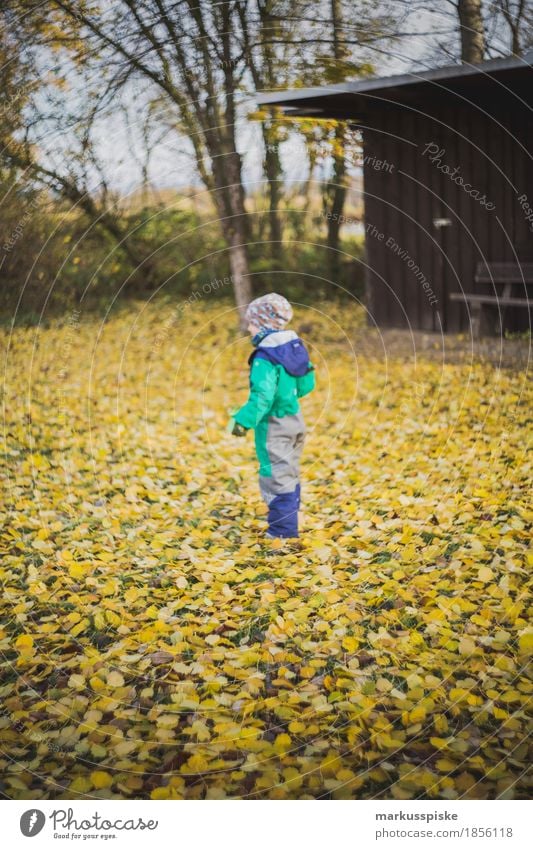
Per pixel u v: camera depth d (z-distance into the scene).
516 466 4.91
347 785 2.40
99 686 2.87
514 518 4.11
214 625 3.28
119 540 4.23
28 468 5.32
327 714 2.70
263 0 7.00
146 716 2.72
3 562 3.91
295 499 4.13
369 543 4.05
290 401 4.00
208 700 2.77
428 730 2.60
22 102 6.52
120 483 5.10
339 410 6.76
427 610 3.33
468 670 2.89
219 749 2.54
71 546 4.11
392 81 7.06
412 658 2.99
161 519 4.53
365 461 5.38
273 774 2.44
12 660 3.07
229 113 8.98
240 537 4.24
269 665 3.00
